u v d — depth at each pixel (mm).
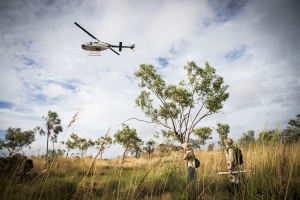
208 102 17375
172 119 17031
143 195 3742
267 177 3305
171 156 5312
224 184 4688
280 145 4543
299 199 3203
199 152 7848
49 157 3584
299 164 4223
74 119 2627
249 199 3309
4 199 3094
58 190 3484
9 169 5117
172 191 4410
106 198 3293
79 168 4395
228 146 4645
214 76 17812
